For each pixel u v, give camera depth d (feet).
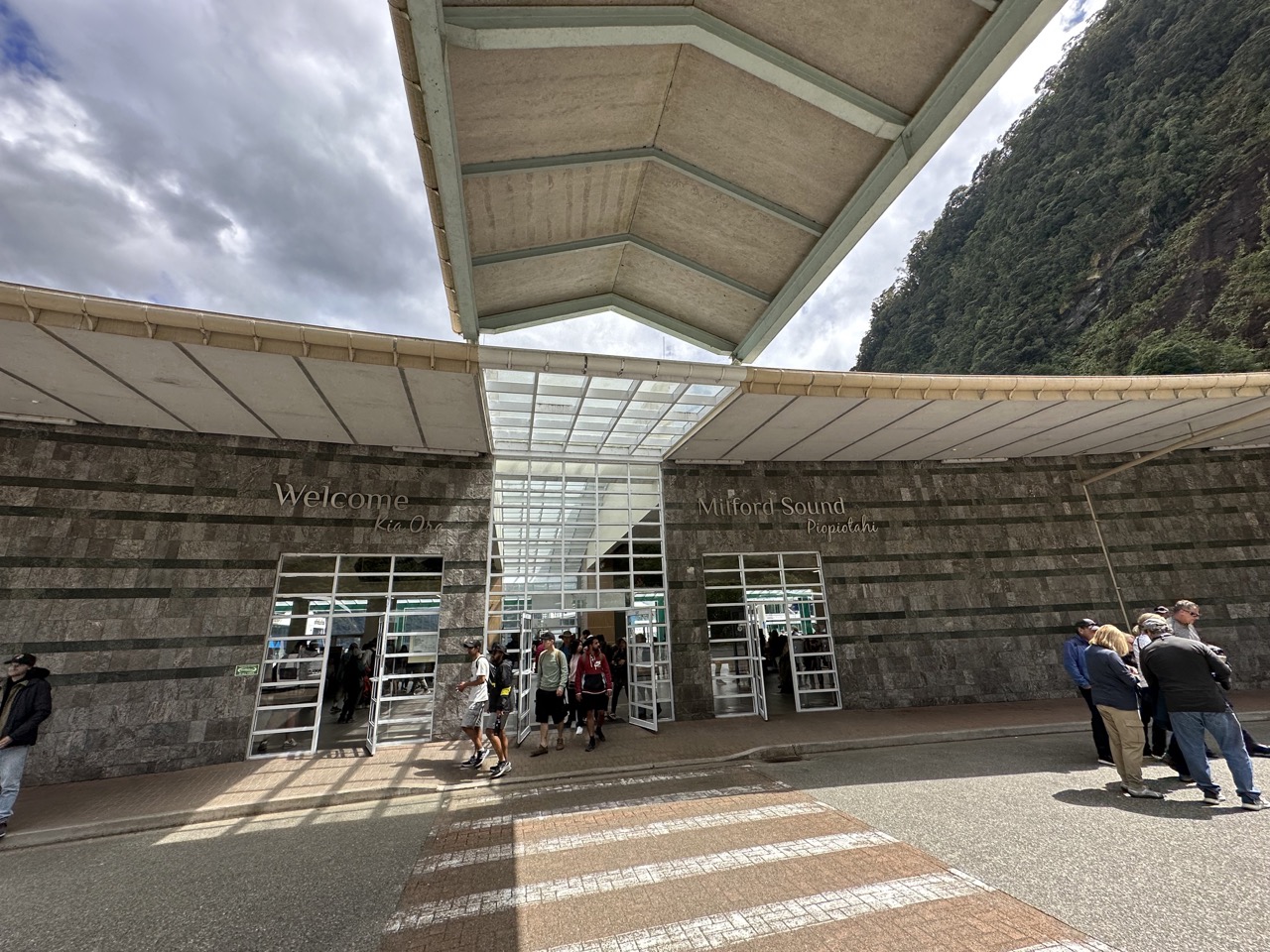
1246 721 31.83
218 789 24.32
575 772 25.77
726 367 27.89
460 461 37.76
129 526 30.22
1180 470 46.37
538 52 13.61
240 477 32.86
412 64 11.96
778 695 44.37
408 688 33.63
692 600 39.96
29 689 20.17
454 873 15.43
